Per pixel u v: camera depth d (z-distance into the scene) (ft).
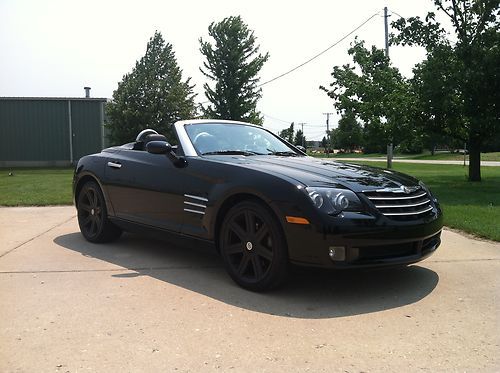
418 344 9.68
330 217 11.46
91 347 9.48
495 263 15.81
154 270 14.89
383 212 12.09
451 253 17.17
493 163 104.17
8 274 14.42
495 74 40.24
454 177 58.65
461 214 24.49
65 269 14.97
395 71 53.62
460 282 13.76
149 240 19.38
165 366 8.72
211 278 14.03
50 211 27.96
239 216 13.00
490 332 10.28
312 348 9.48
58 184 46.19
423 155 192.24
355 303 12.01
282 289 13.00
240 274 13.10
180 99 90.17
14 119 96.22
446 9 47.19
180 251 17.44
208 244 13.97
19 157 96.73
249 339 9.87
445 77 44.42
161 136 16.58
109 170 17.65
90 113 98.02
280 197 11.93
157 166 15.70
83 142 98.17
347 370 8.62
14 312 11.29
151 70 91.40
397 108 49.98
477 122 43.09
